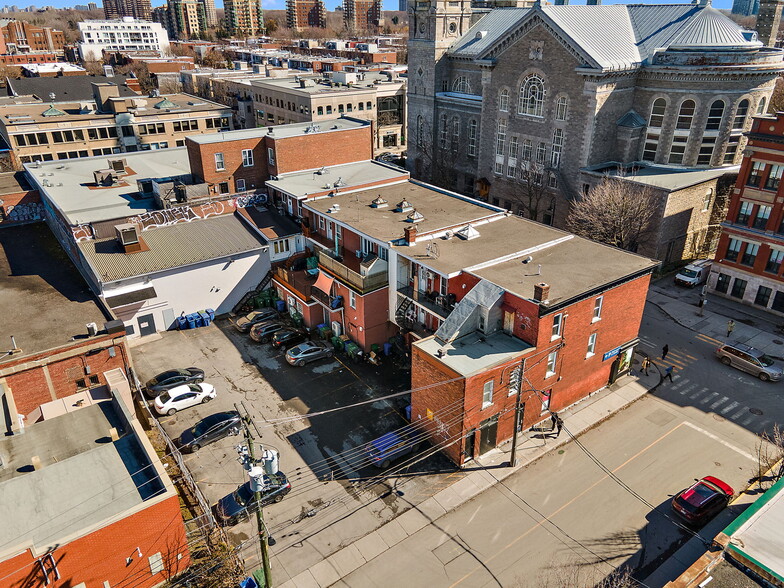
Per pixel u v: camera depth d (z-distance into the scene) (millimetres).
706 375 41344
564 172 64562
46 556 21891
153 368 41625
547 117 64688
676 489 31266
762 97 59625
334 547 27984
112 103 89625
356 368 41688
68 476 26250
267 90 110125
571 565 27000
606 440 34969
